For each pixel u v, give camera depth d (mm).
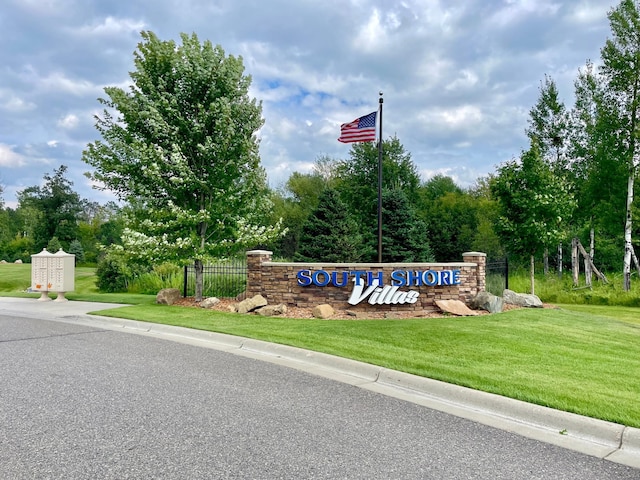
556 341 8656
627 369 6715
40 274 15164
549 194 15398
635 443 4227
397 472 3580
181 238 13805
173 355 7551
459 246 39406
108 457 3703
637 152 21656
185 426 4430
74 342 8547
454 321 10648
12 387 5594
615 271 29641
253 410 4953
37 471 3432
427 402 5441
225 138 13469
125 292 21844
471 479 3504
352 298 12094
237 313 12031
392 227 30656
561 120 26312
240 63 14227
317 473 3518
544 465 3799
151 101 13523
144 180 13883
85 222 73250
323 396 5531
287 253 40438
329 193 26750
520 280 22406
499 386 5660
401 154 44344
